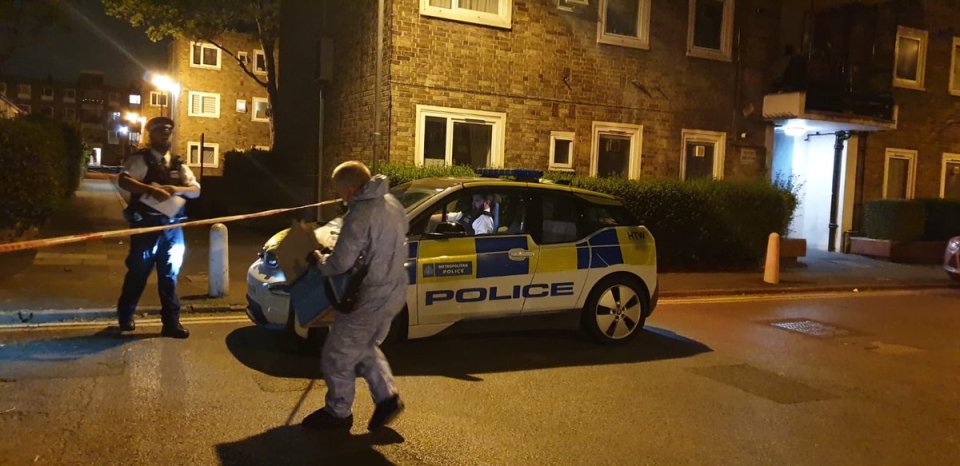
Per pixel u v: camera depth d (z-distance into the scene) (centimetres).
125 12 2411
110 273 1009
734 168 1611
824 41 1788
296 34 1945
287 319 662
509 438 504
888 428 567
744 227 1442
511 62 1357
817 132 1795
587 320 767
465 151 1351
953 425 580
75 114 9081
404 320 677
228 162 2350
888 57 1805
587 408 577
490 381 637
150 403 531
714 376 690
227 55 3806
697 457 488
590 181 1288
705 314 1016
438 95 1303
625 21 1476
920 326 988
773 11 1628
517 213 746
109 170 6362
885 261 1692
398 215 476
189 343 698
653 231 1357
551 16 1386
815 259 1664
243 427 495
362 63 1417
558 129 1408
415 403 567
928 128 1933
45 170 1214
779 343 848
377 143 1140
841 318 1027
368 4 1381
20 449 441
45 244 537
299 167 1892
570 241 753
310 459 449
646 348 788
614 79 1458
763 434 539
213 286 896
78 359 630
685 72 1535
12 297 827
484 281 700
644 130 1500
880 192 1864
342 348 475
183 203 711
